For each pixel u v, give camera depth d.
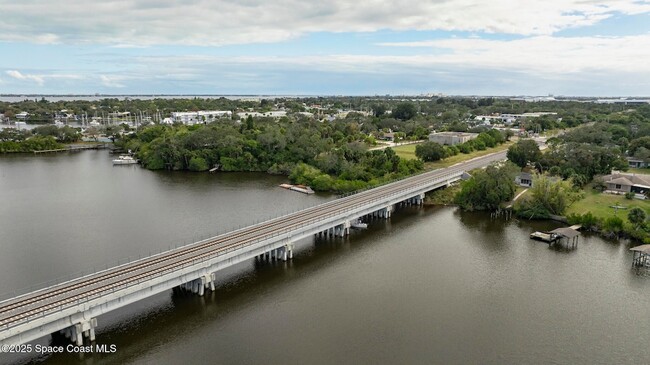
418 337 74.62
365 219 143.38
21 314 65.56
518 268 103.31
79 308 67.88
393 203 145.88
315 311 82.62
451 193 168.75
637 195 149.88
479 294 90.12
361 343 72.56
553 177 168.38
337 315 81.25
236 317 80.19
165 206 151.88
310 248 115.75
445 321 79.75
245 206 152.75
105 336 73.50
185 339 73.19
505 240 122.38
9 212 142.12
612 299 88.75
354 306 84.62
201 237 118.88
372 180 179.12
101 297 70.12
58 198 160.88
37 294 72.06
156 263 84.69
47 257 105.12
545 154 190.50
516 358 69.69
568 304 86.56
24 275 95.06
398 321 79.50
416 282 95.31
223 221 134.00
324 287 92.50
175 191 175.88
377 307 84.44
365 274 99.19
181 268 81.75
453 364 67.75
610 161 173.75
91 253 107.56
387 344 72.44
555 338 75.19
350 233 128.62
